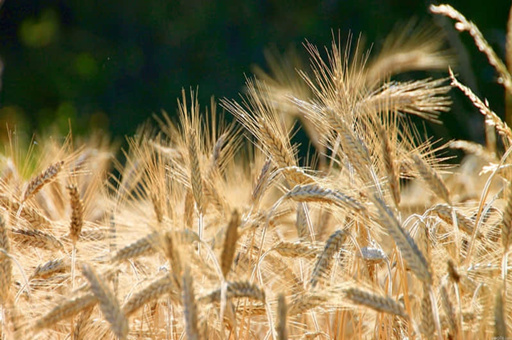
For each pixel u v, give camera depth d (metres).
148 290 4.21
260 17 25.67
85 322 4.85
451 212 4.91
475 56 19.83
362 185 4.94
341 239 4.83
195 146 5.28
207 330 4.47
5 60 29.59
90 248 5.59
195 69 26.22
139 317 5.36
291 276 5.47
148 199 5.65
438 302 4.75
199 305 4.23
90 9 28.86
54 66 28.86
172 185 5.97
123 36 28.16
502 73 5.92
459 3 21.25
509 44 6.56
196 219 5.60
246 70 25.03
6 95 28.83
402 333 5.25
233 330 4.72
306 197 4.93
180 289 3.94
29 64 29.34
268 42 24.95
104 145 9.47
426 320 4.10
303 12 24.95
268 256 5.59
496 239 5.55
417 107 5.89
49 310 4.61
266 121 5.66
